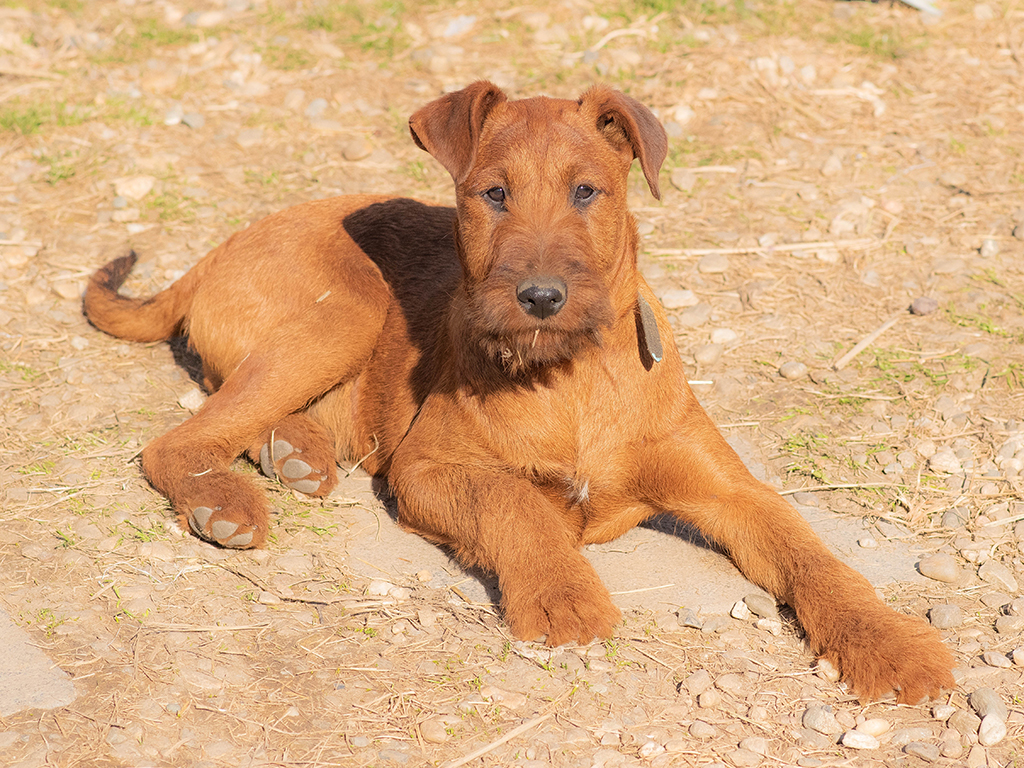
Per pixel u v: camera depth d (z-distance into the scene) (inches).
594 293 91.8
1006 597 94.3
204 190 119.1
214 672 91.0
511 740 89.4
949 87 138.9
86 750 88.4
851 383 105.0
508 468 95.7
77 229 115.6
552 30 152.3
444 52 147.6
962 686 91.0
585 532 96.9
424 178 120.0
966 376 104.7
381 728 89.6
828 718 89.9
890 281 111.7
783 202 118.1
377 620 93.3
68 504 97.6
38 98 135.6
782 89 137.5
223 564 95.3
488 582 95.3
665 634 93.0
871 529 97.5
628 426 95.2
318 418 102.0
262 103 136.3
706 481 95.3
